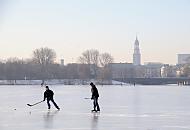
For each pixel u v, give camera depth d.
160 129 30.53
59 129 30.58
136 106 57.53
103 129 30.58
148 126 32.50
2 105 59.28
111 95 96.56
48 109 51.38
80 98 81.06
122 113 45.47
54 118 39.31
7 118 39.28
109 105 59.72
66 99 77.25
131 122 35.59
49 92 51.03
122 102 67.62
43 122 35.50
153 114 44.16
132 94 103.38
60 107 55.44
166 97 87.06
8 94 99.69
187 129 30.53
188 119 38.50
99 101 70.75
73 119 38.31
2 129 30.44
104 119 38.34
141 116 41.62
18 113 45.41
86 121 36.44
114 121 36.47
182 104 62.31
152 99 78.06
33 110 49.91
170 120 37.47
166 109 51.78
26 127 31.72
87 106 57.56
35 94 99.69
